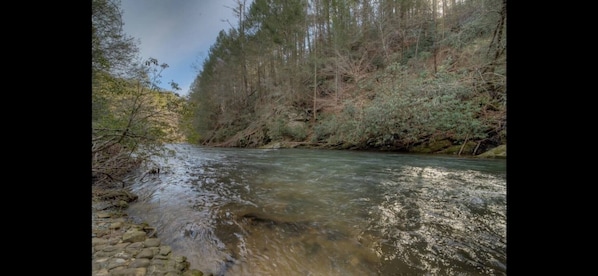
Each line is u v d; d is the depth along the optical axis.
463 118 7.30
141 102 4.28
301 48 15.92
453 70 8.77
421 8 11.77
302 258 1.96
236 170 6.23
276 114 15.00
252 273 1.77
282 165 6.85
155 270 1.76
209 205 3.40
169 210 3.24
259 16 16.38
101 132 4.13
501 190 3.71
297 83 14.82
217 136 18.97
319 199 3.54
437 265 1.83
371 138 9.70
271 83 16.48
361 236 2.33
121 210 3.28
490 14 7.88
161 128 4.53
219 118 20.02
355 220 2.73
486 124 7.12
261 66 17.98
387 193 3.72
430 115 7.69
